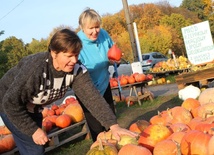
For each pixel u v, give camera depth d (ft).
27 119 8.98
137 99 30.53
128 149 8.25
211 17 175.94
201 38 29.09
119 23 160.35
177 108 11.61
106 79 14.12
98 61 13.60
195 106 13.35
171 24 163.53
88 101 9.61
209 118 10.08
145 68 75.97
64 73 9.16
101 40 14.03
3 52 67.77
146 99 32.30
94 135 13.57
